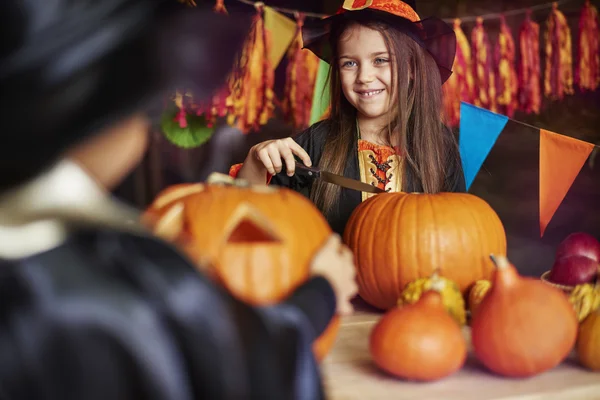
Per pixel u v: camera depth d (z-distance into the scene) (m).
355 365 0.92
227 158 2.57
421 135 1.69
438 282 0.99
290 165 1.50
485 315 0.87
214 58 0.57
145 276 0.53
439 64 1.71
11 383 0.49
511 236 3.64
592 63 3.15
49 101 0.48
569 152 1.39
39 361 0.49
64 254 0.52
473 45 2.92
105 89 0.50
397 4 1.66
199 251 0.76
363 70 1.62
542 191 1.42
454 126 2.74
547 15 3.92
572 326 0.86
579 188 3.86
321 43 1.74
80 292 0.51
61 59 0.48
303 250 0.80
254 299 0.76
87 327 0.50
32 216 0.52
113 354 0.50
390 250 1.16
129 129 0.55
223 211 0.80
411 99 1.68
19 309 0.50
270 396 0.55
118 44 0.50
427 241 1.15
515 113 4.14
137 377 0.50
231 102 2.23
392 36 1.59
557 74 3.13
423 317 0.85
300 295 0.68
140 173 2.58
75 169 0.54
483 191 4.09
